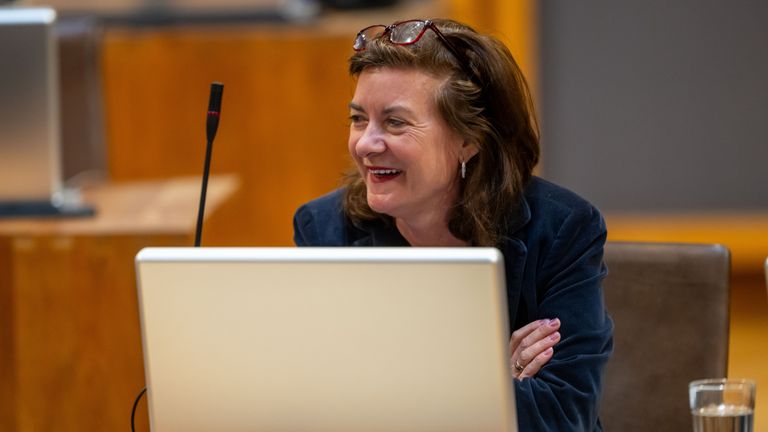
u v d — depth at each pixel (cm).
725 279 533
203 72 1191
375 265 347
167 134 1196
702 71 1468
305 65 1191
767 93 1461
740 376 1186
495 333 345
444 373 351
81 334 748
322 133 1198
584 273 482
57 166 813
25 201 809
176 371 371
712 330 532
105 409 753
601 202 1503
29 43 805
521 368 462
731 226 1479
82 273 745
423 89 462
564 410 439
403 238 513
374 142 461
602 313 479
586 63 1481
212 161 1202
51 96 806
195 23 1239
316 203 538
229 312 361
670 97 1477
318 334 356
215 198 903
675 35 1466
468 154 481
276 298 356
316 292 353
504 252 491
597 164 1498
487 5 1427
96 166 932
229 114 1198
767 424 1027
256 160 1202
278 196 1209
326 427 364
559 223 490
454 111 464
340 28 1211
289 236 1211
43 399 752
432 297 346
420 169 465
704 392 402
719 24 1459
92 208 801
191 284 361
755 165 1473
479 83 476
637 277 543
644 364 539
